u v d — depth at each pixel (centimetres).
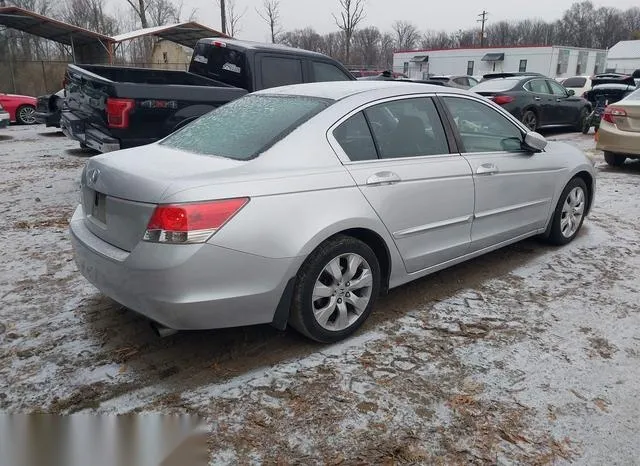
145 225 270
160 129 627
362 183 323
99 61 2336
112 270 286
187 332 340
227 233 270
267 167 296
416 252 364
